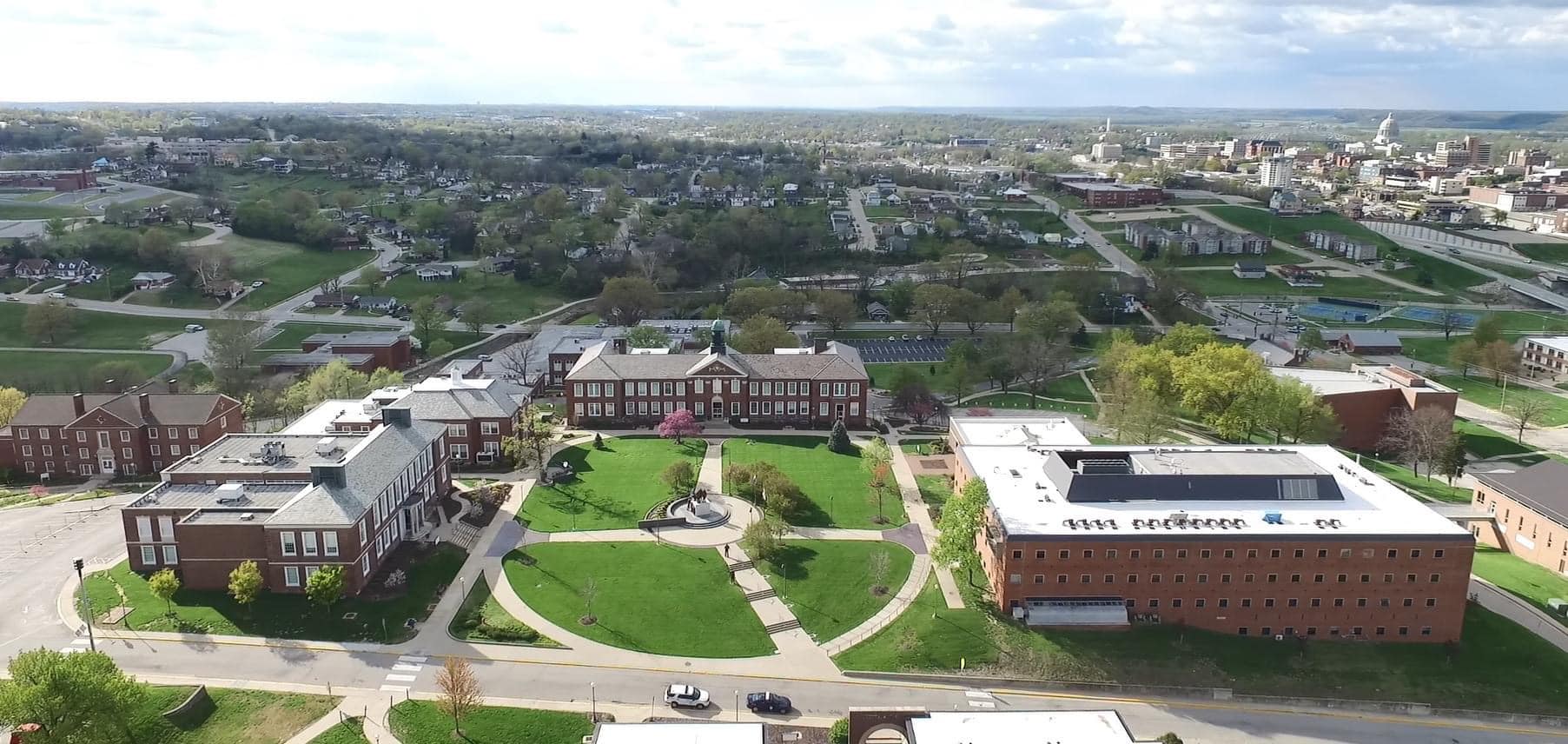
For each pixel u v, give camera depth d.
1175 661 102.38
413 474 130.88
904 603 114.12
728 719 93.12
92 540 126.81
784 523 130.50
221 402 159.00
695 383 181.88
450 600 113.31
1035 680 100.06
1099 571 107.06
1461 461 160.75
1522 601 116.12
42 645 100.19
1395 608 106.31
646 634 107.06
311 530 109.31
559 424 182.75
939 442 171.75
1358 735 93.75
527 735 89.75
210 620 106.19
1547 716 95.81
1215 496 115.81
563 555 124.88
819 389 181.62
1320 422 167.75
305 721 90.62
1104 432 178.75
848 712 92.00
